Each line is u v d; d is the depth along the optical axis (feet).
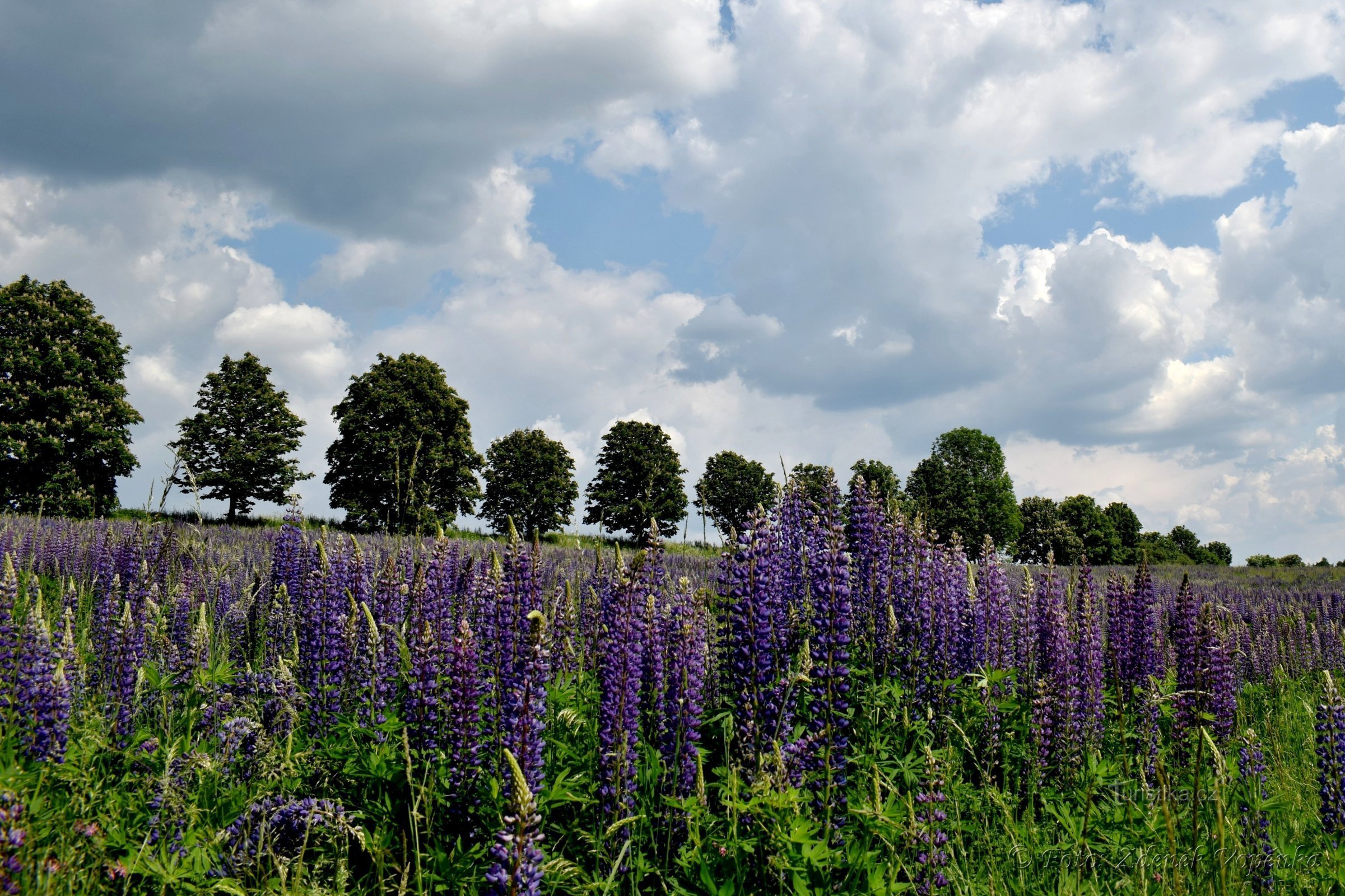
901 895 15.75
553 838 16.99
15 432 143.54
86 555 47.83
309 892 13.69
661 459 218.79
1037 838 20.38
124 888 13.84
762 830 15.80
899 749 22.77
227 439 181.37
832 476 26.32
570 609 26.78
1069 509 317.42
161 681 21.80
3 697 17.08
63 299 160.97
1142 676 31.48
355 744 19.40
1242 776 23.32
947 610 27.91
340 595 26.37
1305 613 68.08
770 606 20.85
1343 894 18.65
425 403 177.58
